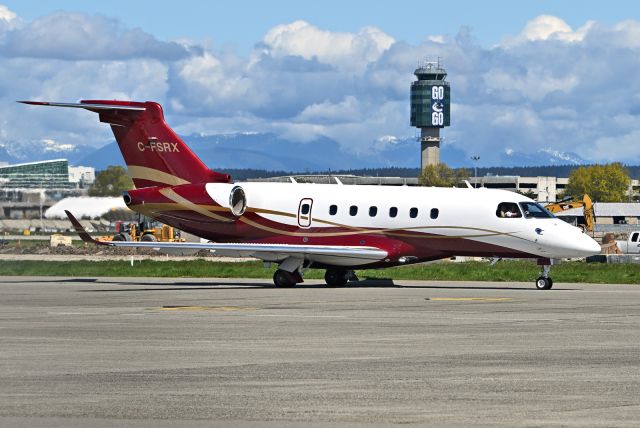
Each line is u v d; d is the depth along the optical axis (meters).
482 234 92.94
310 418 32.62
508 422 31.94
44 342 50.56
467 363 43.50
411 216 95.19
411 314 65.25
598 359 44.56
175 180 103.00
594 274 111.81
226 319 62.09
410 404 34.78
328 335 53.50
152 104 102.62
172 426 31.53
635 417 32.59
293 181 112.88
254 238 101.00
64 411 33.72
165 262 141.12
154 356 45.62
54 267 121.94
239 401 35.34
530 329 56.19
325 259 94.94
